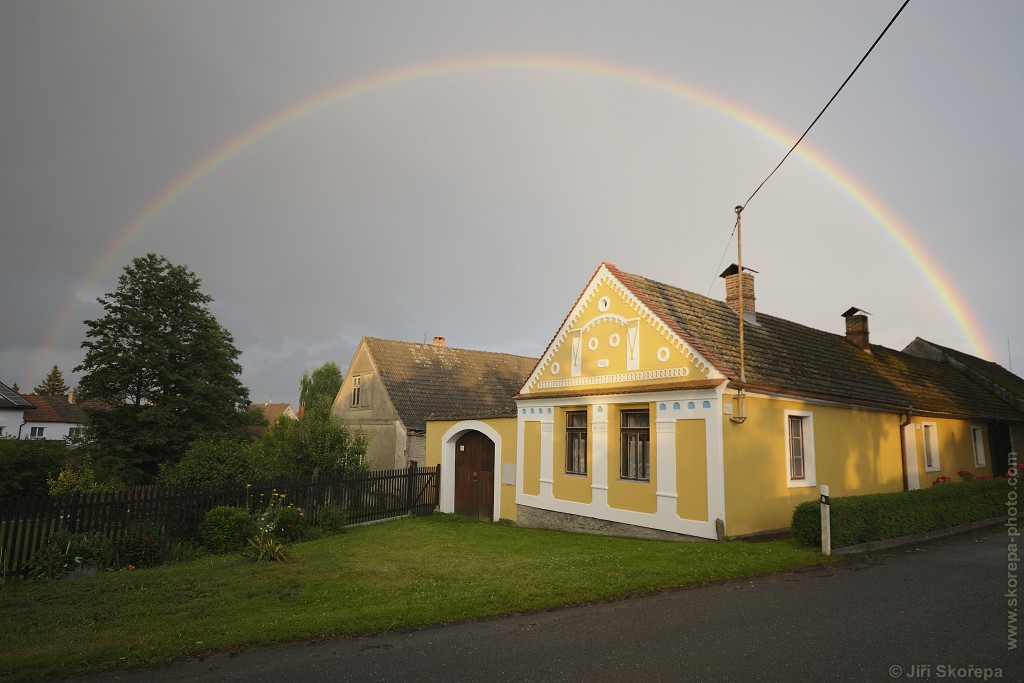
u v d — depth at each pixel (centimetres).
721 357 1426
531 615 735
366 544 1372
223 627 701
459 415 2075
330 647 636
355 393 3033
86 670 586
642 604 773
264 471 1847
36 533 1107
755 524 1298
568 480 1633
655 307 1451
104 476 2503
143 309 3005
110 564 1162
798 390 1437
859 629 652
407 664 579
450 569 1018
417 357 3109
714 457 1257
